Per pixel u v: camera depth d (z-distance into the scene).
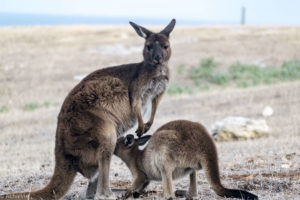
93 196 16.50
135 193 16.34
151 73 17.53
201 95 52.38
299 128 32.62
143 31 18.56
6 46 91.31
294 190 16.11
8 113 49.06
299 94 45.75
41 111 49.19
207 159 14.95
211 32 100.19
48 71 74.69
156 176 16.08
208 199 15.38
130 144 16.50
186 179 19.14
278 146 25.78
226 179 18.30
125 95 16.98
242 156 23.50
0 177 21.64
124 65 17.52
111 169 22.22
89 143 15.58
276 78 61.88
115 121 16.70
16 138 36.56
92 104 16.17
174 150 15.26
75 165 15.69
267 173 18.84
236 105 44.44
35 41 95.62
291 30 97.44
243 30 101.31
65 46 91.31
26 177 21.06
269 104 43.06
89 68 75.50
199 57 79.50
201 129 15.46
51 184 15.48
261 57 77.19
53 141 34.31
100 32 103.19
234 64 73.62
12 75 72.94
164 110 45.78
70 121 15.69
